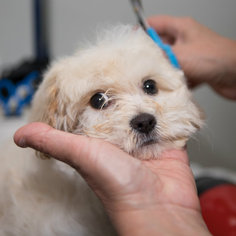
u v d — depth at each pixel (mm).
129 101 856
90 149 607
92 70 847
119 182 582
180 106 883
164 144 828
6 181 1016
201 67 1211
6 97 1860
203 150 1824
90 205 939
